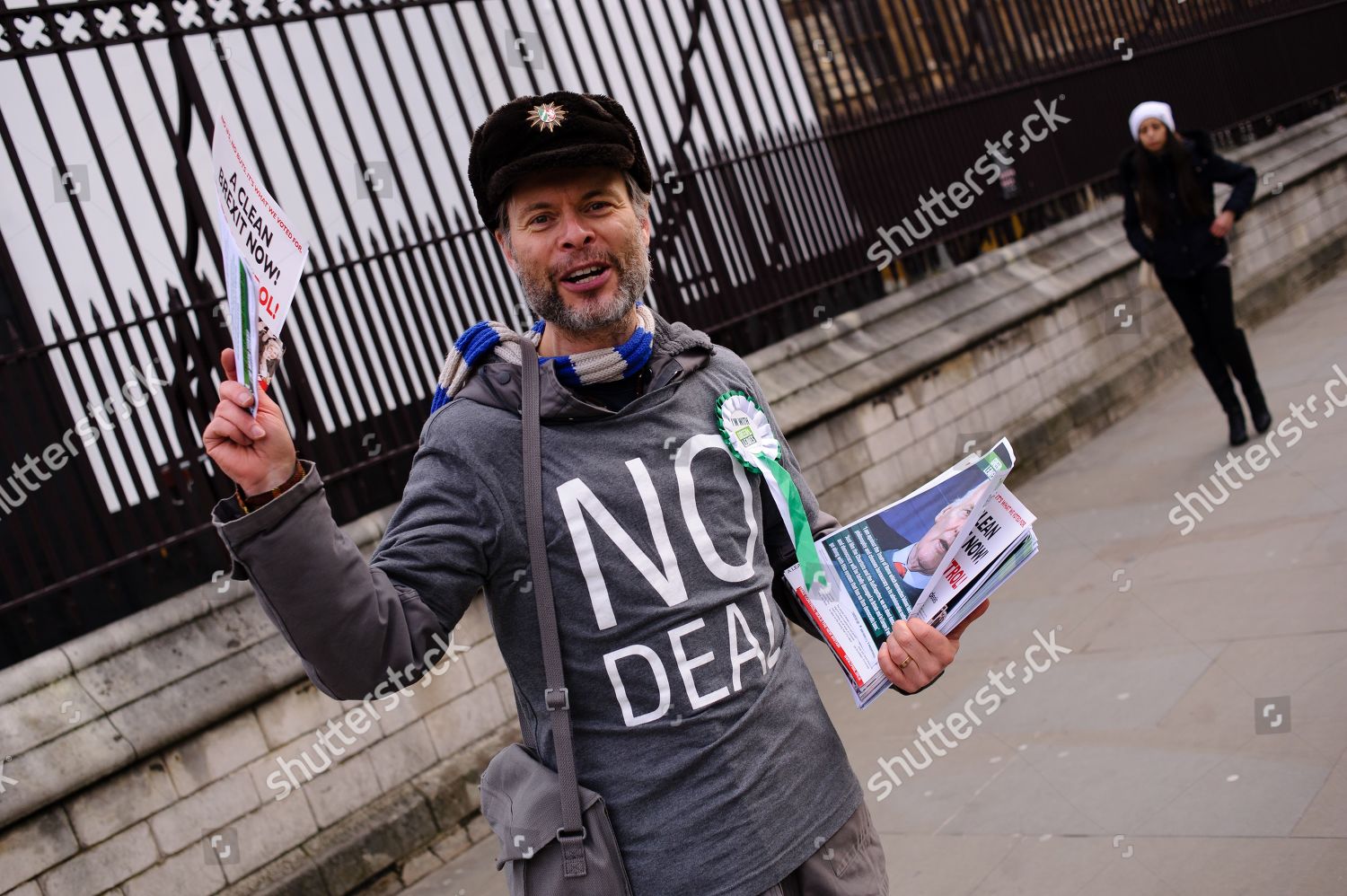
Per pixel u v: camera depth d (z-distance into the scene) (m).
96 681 3.83
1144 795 3.19
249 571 1.34
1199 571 4.65
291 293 1.30
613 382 1.68
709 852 1.54
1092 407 7.50
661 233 5.80
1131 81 9.14
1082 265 7.95
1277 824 2.84
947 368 6.84
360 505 4.62
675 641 1.56
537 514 1.55
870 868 1.69
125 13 4.20
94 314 4.05
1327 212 10.40
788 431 5.90
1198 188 5.91
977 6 7.98
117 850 3.74
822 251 6.55
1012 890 2.95
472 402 1.62
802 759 1.63
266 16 4.52
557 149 1.61
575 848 1.51
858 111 7.06
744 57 6.30
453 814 4.40
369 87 4.73
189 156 4.39
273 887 3.94
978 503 1.71
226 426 1.32
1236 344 6.04
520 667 1.62
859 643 1.78
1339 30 11.75
